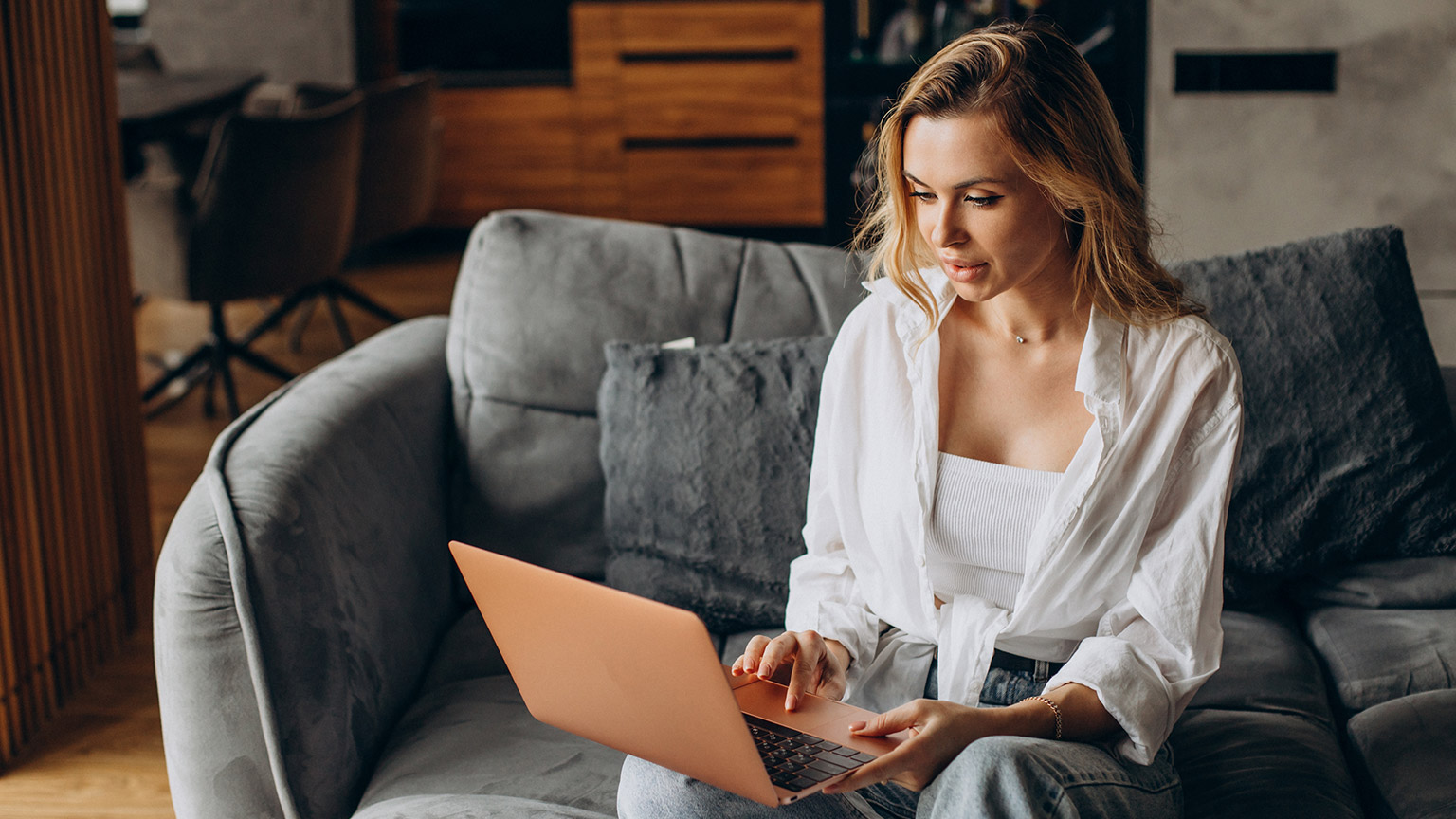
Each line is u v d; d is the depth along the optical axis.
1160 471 1.19
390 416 1.76
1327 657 1.62
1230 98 2.86
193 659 1.34
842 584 1.38
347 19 6.02
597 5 6.31
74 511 2.37
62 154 2.28
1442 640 1.57
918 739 1.04
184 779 1.38
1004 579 1.28
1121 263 1.18
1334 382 1.72
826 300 1.89
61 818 1.99
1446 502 1.69
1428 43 2.76
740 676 1.21
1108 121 1.17
